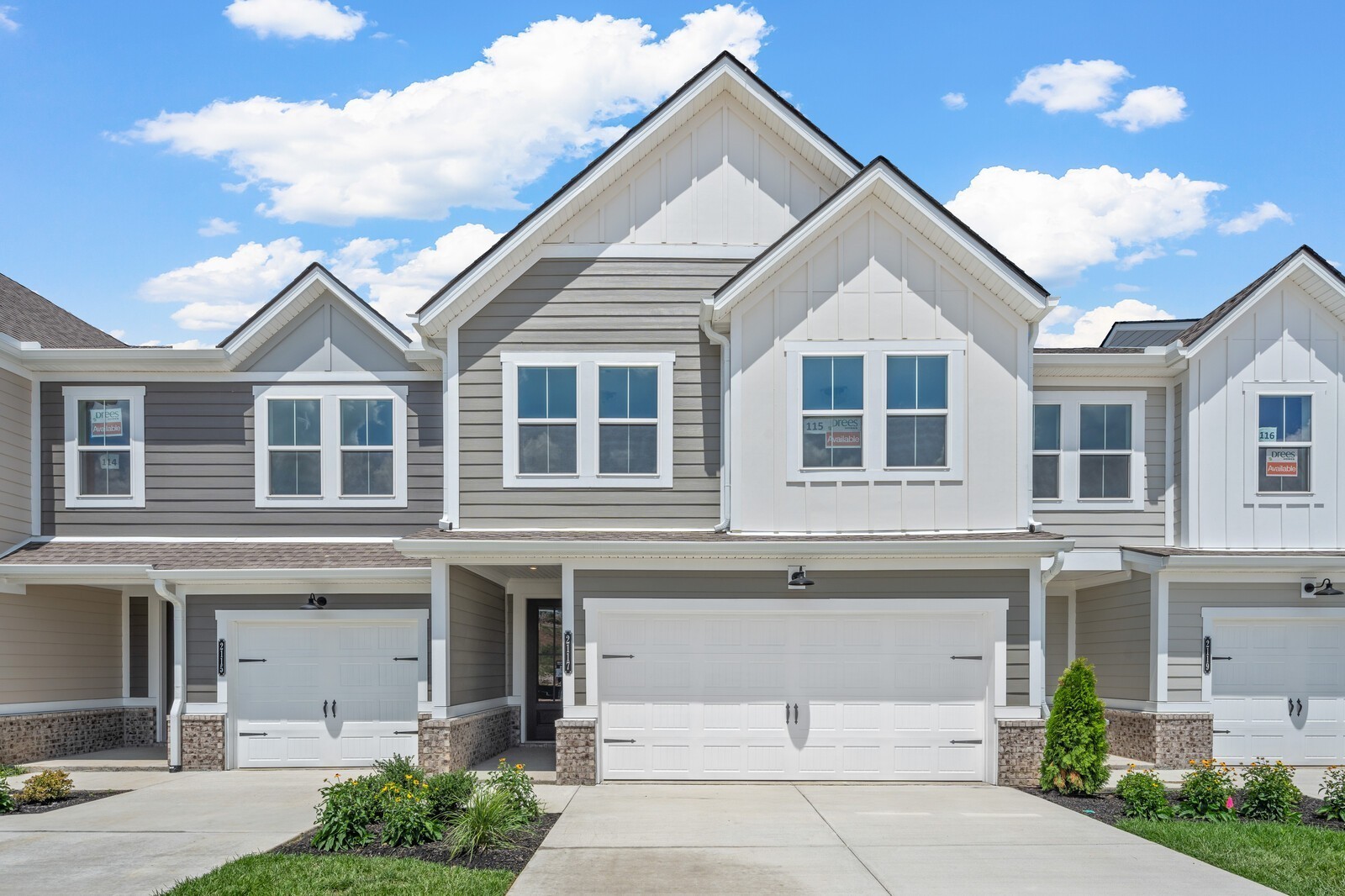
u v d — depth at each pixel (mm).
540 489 14891
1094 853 9852
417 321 14797
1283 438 16109
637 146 14938
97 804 12367
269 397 16859
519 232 14789
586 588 13922
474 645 15922
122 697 18422
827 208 13961
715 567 13914
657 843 10180
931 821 11266
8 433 16297
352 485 16812
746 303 14336
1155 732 15570
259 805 12250
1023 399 14203
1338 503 16047
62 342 17984
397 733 15477
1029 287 13875
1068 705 13047
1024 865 9406
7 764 15719
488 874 8891
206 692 15539
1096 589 17953
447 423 14984
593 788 13320
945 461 14164
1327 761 15703
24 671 16188
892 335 14250
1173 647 15695
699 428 14953
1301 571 15562
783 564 13852
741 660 14078
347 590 15406
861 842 10250
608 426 14977
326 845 9836
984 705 13953
